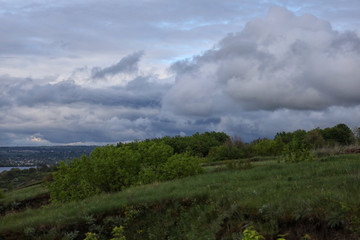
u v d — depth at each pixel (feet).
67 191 62.64
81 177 63.00
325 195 26.63
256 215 26.86
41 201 66.90
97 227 33.78
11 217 42.93
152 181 63.05
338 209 22.99
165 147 75.00
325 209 23.76
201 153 209.97
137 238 33.14
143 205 37.01
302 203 25.32
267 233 23.72
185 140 244.63
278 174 46.62
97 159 63.26
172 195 38.65
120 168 63.77
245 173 52.39
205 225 29.55
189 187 44.16
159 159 70.95
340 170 41.45
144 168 66.80
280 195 30.01
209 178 52.29
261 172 50.80
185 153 71.56
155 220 34.99
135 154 70.95
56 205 49.75
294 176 42.14
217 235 26.35
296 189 32.55
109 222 34.73
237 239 24.22
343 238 20.99
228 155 138.82
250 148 144.56
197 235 28.37
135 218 35.70
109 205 37.63
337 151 75.61
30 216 41.75
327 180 34.71
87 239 30.04
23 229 33.99
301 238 22.29
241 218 27.02
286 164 58.95
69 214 37.01
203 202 35.65
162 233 32.63
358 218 21.18
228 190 37.47
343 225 21.72
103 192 61.21
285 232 23.62
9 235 33.27
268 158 102.12
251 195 32.71
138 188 52.11
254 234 20.34
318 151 78.84
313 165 50.90
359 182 31.07
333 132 217.15
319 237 22.07
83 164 62.54
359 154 63.72
